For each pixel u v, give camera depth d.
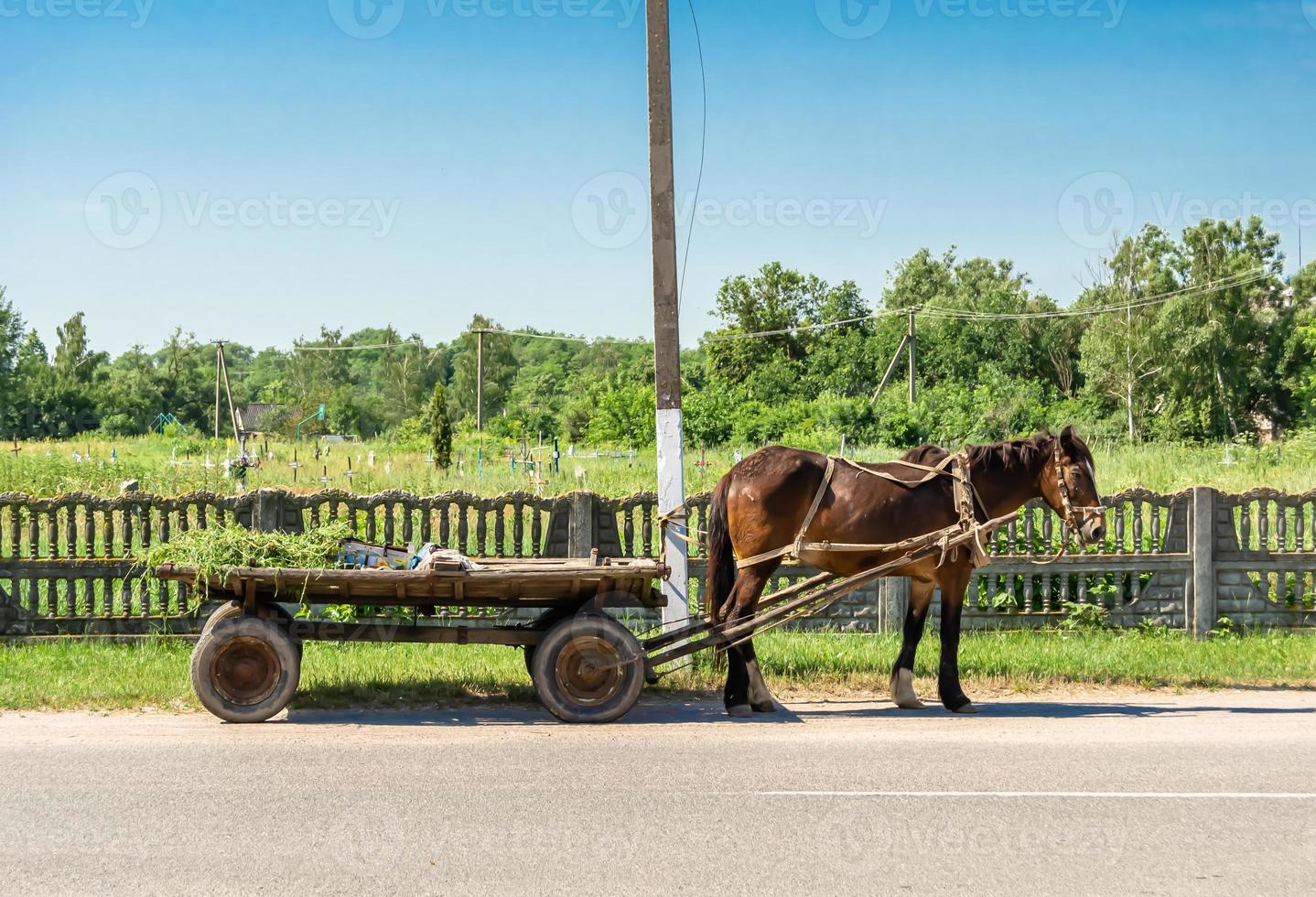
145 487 19.78
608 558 9.34
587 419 67.06
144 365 96.19
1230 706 9.21
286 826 5.64
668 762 7.02
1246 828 5.73
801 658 10.59
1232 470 24.19
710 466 26.44
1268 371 58.31
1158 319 56.94
